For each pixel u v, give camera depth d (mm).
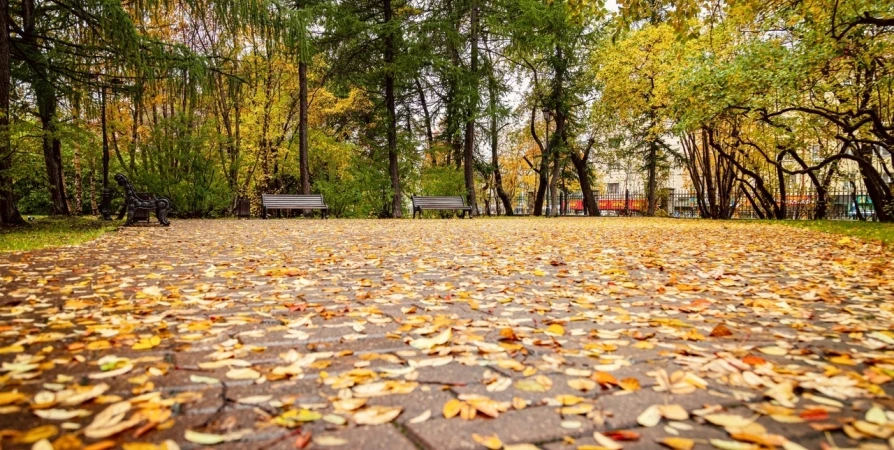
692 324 3113
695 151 24938
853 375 2104
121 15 11062
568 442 1558
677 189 42438
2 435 1481
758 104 13508
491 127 27250
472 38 21406
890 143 13133
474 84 20625
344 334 2793
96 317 3014
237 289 4078
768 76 12180
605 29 22125
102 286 4012
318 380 2068
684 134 23156
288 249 7098
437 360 2314
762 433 1590
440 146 24938
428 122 25781
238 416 1701
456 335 2750
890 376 2107
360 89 24438
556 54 24141
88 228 10898
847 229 11609
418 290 4152
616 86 22078
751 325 3117
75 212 24578
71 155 23328
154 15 13203
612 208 38281
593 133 27562
